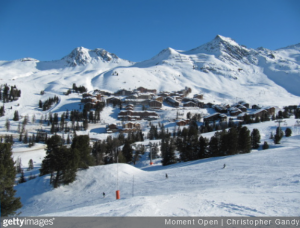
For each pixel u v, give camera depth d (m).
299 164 34.16
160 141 100.06
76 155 44.91
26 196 41.75
